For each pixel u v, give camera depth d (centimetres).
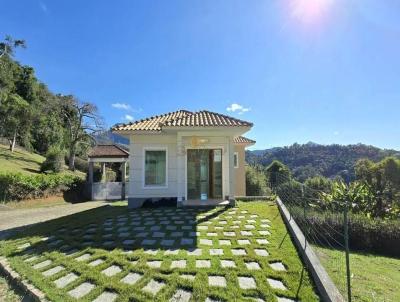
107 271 557
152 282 500
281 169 3334
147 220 995
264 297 439
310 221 941
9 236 920
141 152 1401
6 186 1695
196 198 1427
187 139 1359
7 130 3195
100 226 930
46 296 471
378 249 1038
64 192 2138
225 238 762
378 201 1297
